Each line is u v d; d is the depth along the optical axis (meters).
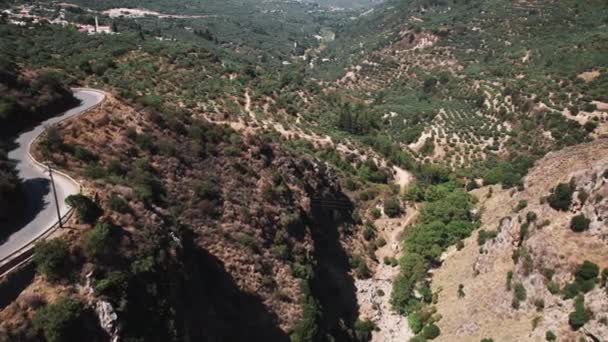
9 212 41.88
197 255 55.91
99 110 64.75
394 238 90.31
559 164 66.62
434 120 150.75
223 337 50.78
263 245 65.56
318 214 85.12
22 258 35.31
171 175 62.53
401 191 104.44
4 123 58.00
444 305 65.75
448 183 103.25
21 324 32.25
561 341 46.53
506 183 86.25
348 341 65.62
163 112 73.75
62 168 50.56
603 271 47.44
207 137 73.75
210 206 62.78
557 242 53.44
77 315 33.88
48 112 63.69
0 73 61.47
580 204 54.94
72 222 39.69
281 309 60.12
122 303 36.72
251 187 72.19
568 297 48.81
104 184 48.53
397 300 71.31
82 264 36.91
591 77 136.25
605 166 54.38
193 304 47.50
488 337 54.00
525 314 52.91
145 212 46.72
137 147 62.22
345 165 108.56
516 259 59.25
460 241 76.62
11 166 48.91
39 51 107.94
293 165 84.69
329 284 73.88
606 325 43.94
